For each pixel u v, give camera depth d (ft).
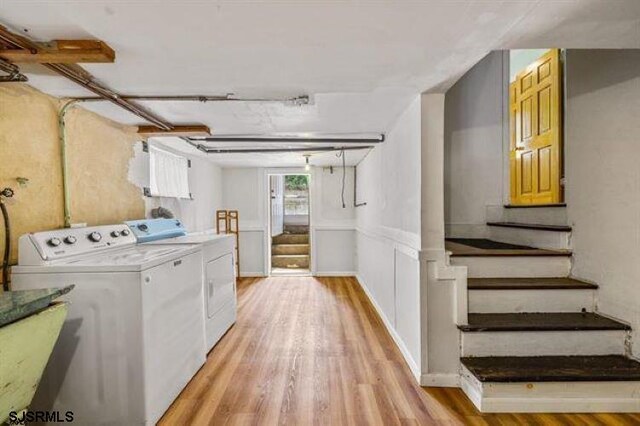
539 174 10.48
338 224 18.53
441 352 6.92
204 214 15.69
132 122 8.72
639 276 6.07
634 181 6.07
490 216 10.49
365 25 4.22
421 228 6.97
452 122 10.84
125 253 6.76
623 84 6.19
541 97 10.38
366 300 13.60
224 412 6.14
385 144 10.65
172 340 6.53
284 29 4.28
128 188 9.23
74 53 4.56
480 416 5.88
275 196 23.62
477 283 7.29
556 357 6.50
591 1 3.80
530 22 4.25
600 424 5.59
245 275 18.57
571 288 7.06
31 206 6.06
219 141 11.21
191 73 5.70
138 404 5.54
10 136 5.65
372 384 7.02
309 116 8.51
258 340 9.47
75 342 5.52
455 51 5.04
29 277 5.47
